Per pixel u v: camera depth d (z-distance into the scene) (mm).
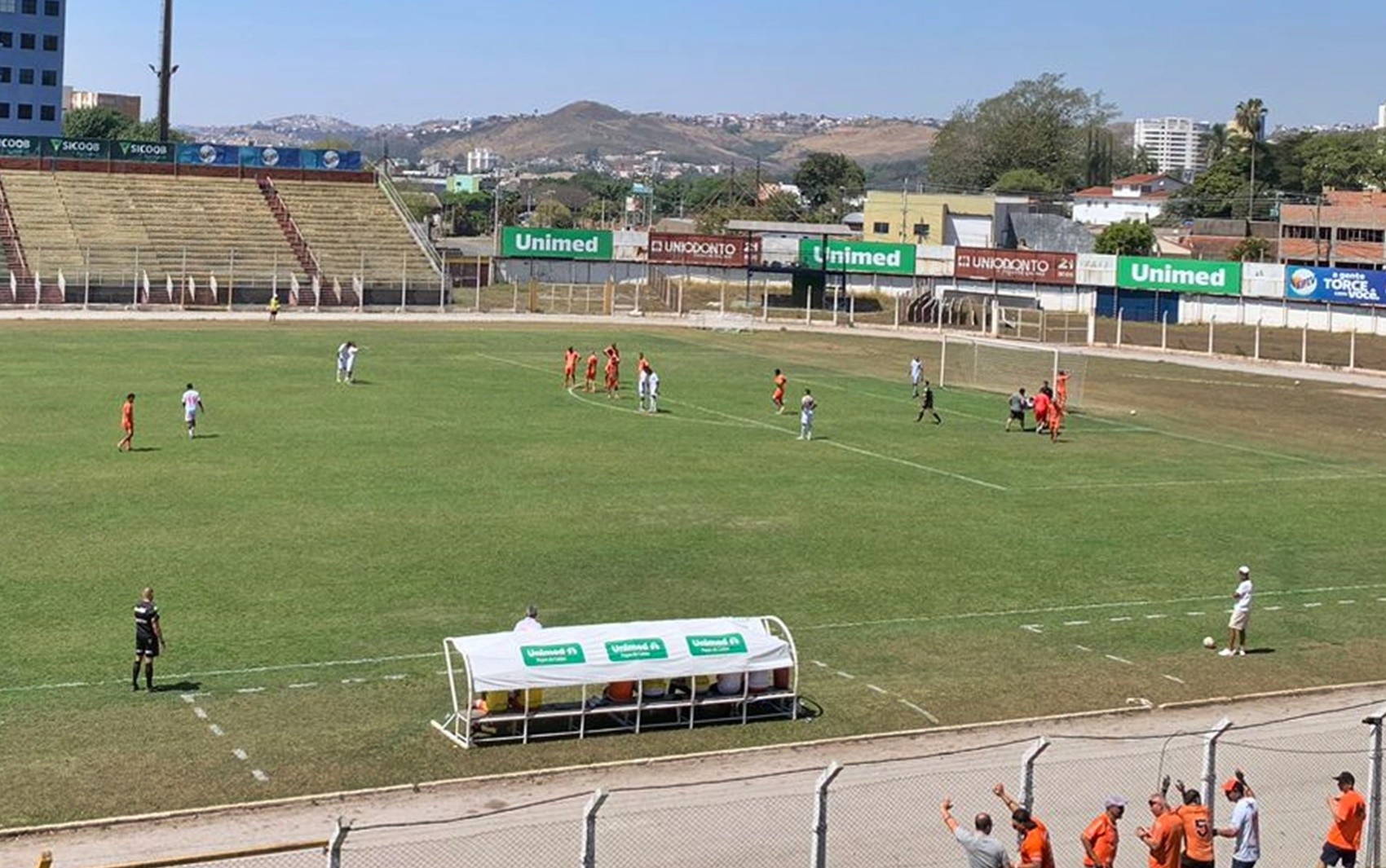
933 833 26391
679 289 143000
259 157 147375
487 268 168125
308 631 38062
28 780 27922
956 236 193750
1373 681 37594
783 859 25078
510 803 27516
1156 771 30016
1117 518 56188
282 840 25438
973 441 72438
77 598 39938
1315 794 29312
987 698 35000
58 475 55156
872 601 43281
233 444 62781
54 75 195500
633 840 25750
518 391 82312
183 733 30734
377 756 29984
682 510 54000
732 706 33188
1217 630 41906
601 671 31516
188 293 126312
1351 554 51938
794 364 102562
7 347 92000
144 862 22688
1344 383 105250
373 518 50594
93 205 135875
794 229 164625
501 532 49438
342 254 139500
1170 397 93875
